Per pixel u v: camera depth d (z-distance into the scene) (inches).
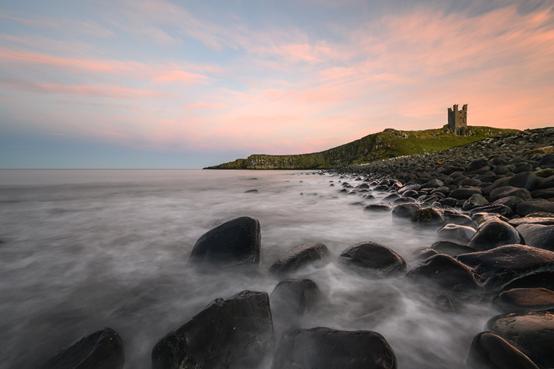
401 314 129.0
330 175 1761.8
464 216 260.2
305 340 95.0
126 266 199.0
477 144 1553.9
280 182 1235.2
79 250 238.7
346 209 427.8
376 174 1107.9
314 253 180.9
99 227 332.8
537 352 86.4
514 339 93.4
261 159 5944.9
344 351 88.0
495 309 123.2
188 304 146.0
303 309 119.2
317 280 162.1
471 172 539.8
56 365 91.1
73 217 402.0
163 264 201.6
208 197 663.1
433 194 395.2
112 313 137.3
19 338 118.6
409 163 1328.7
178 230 315.9
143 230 315.6
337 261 178.7
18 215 417.7
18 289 163.8
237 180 1453.0
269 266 189.8
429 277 141.6
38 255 224.7
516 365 81.4
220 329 97.9
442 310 127.8
